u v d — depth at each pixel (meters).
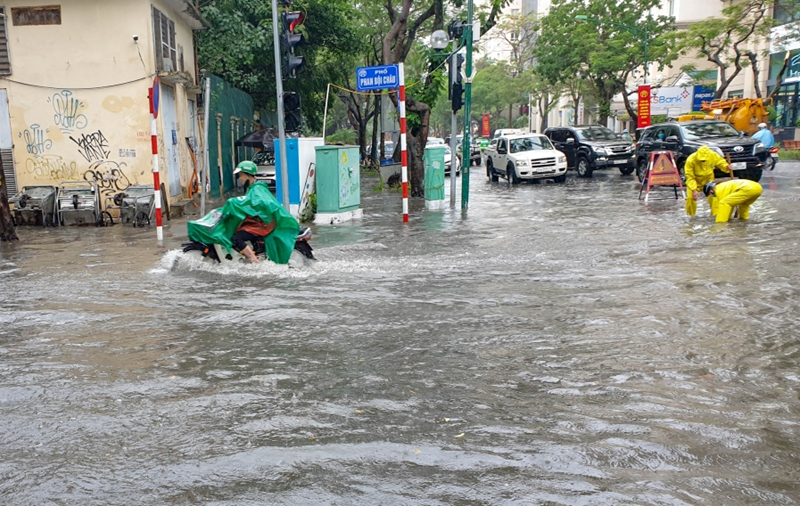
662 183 17.56
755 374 4.80
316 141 15.53
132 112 17.70
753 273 8.11
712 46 34.34
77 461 3.61
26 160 17.95
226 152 25.53
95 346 5.75
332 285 8.09
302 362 5.23
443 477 3.37
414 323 6.33
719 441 3.74
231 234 9.17
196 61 23.30
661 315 6.40
